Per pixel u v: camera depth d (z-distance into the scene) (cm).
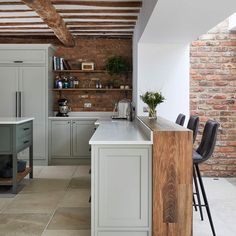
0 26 648
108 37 727
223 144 591
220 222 370
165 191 299
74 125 680
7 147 463
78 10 527
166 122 389
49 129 678
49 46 666
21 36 728
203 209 415
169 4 333
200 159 332
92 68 713
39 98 666
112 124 500
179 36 500
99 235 304
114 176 301
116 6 494
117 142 299
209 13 367
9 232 335
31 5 409
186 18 390
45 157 673
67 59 730
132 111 623
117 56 720
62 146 682
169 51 567
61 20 525
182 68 569
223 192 493
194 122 405
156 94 460
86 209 405
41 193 475
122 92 733
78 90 729
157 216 300
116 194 302
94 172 301
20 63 662
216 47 587
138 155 300
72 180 552
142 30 482
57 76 723
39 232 336
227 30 585
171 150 298
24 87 665
